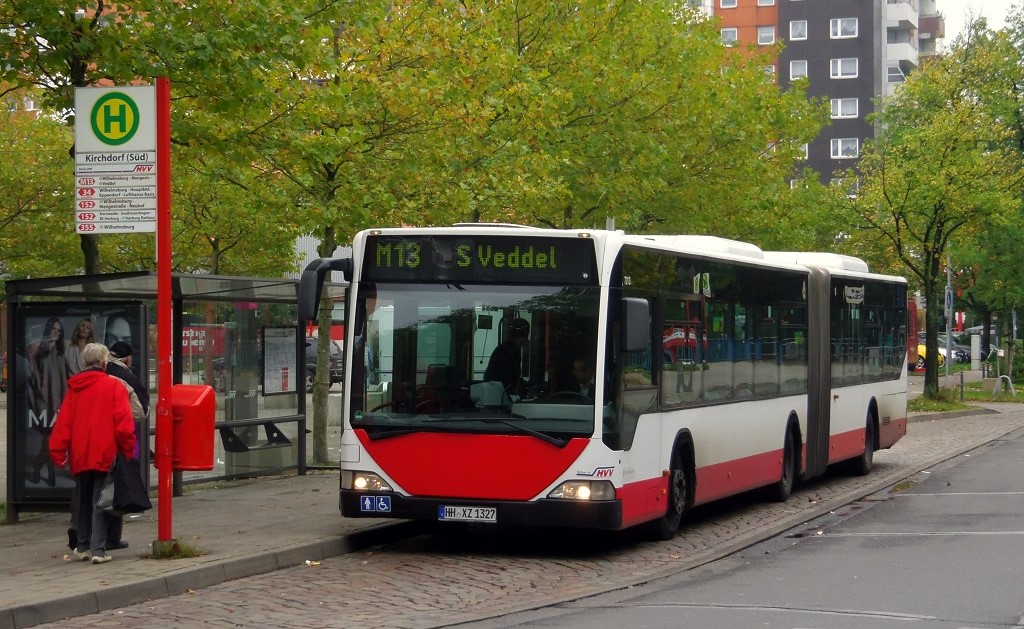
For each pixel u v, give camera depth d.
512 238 12.48
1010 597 9.95
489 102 20.14
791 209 32.22
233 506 15.59
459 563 12.18
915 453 25.97
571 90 23.98
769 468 17.12
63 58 14.27
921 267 47.19
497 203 20.36
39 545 12.57
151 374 16.98
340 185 19.56
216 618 9.30
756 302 16.67
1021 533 13.93
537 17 24.34
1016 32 57.03
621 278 12.58
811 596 10.14
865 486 20.02
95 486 11.11
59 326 14.31
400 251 12.71
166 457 11.38
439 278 12.59
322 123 18.38
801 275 18.59
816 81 92.38
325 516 14.59
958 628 8.66
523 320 12.38
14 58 14.48
